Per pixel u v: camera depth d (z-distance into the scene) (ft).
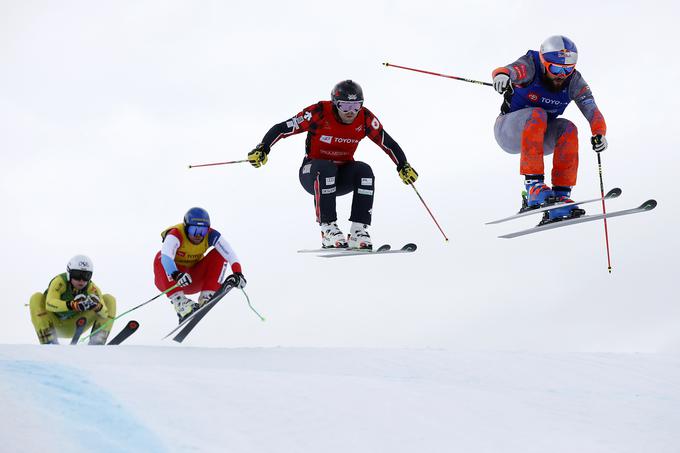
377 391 56.85
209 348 74.84
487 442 51.34
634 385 69.62
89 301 104.58
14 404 45.37
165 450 43.42
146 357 66.28
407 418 52.80
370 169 90.58
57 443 41.81
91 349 67.72
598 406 61.77
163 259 87.35
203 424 47.47
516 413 57.31
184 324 85.10
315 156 89.51
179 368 57.67
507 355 77.97
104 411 46.80
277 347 79.36
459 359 74.95
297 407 51.75
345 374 66.90
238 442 45.98
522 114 82.89
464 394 59.82
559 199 81.20
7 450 39.93
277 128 86.74
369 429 50.24
